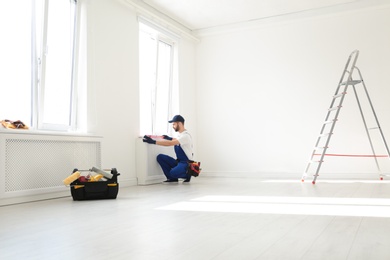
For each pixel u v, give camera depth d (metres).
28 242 1.77
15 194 3.09
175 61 6.11
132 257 1.49
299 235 1.85
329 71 5.66
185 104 6.33
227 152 6.37
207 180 5.57
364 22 5.45
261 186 4.45
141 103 5.33
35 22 3.54
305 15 5.73
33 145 3.29
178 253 1.54
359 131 5.42
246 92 6.27
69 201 3.29
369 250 1.55
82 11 4.09
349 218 2.30
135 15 5.00
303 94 5.83
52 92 3.80
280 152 5.96
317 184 4.62
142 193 3.86
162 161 5.12
